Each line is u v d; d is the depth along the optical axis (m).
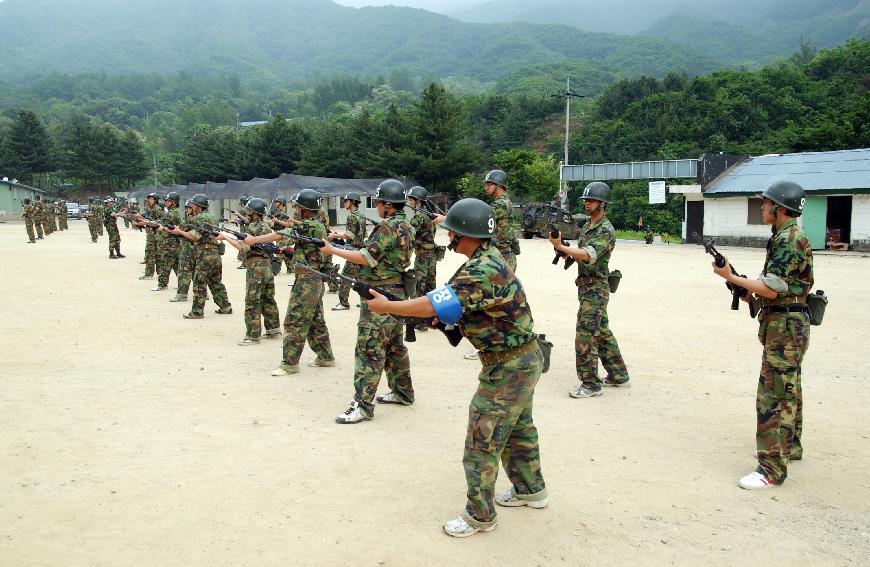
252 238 8.73
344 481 5.02
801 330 5.03
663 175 35.78
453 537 4.21
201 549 4.02
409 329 4.74
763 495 4.91
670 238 36.91
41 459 5.38
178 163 78.25
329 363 8.44
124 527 4.28
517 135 77.19
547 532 4.32
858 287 15.86
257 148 65.94
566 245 6.84
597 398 7.24
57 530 4.24
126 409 6.68
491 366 4.24
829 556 4.09
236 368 8.34
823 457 5.62
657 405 7.00
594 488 4.98
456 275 4.16
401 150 50.41
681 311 12.80
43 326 10.93
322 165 59.25
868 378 8.00
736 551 4.14
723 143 53.41
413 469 5.26
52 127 111.88
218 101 184.25
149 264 16.91
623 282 17.06
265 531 4.25
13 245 27.94
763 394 5.11
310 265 7.96
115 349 9.34
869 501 4.82
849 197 26.78
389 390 7.49
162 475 5.09
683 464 5.46
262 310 10.16
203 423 6.28
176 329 10.77
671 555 4.08
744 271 19.23
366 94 170.12
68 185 79.38
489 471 4.21
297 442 5.81
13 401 6.91
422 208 10.43
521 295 4.20
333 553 4.00
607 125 65.19
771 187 5.13
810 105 58.62
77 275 17.69
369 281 6.46
